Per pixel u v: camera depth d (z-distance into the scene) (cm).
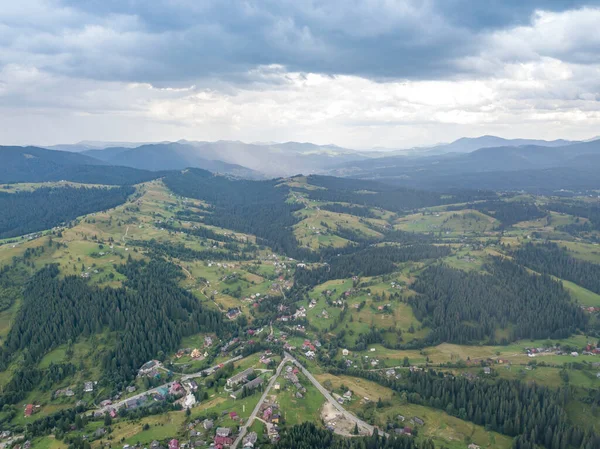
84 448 19700
